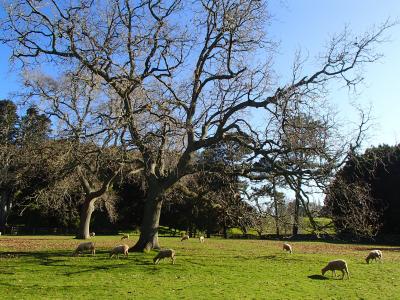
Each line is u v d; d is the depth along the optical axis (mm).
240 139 25734
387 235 54156
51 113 33781
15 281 17734
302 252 32469
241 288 17750
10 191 59312
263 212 25969
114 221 60469
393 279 20734
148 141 24734
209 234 56281
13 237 46844
